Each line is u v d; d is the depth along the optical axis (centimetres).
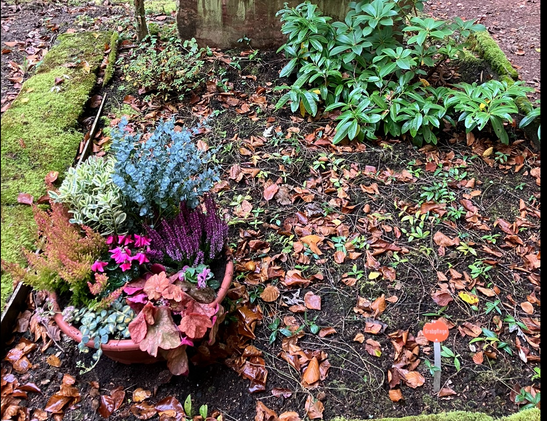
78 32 395
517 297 224
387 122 305
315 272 233
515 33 471
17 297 212
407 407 186
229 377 194
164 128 200
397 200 270
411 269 235
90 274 181
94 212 194
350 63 329
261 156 295
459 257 240
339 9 356
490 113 286
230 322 209
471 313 217
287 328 211
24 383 190
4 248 230
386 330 210
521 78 390
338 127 298
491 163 296
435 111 305
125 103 333
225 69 354
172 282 185
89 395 188
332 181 279
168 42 374
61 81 335
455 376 195
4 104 319
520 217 263
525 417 174
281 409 185
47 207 254
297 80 319
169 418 180
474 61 364
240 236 247
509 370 197
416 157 299
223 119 321
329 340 207
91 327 174
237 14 361
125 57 371
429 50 313
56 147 288
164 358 189
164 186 186
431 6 523
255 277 228
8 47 376
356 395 189
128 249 186
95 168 210
